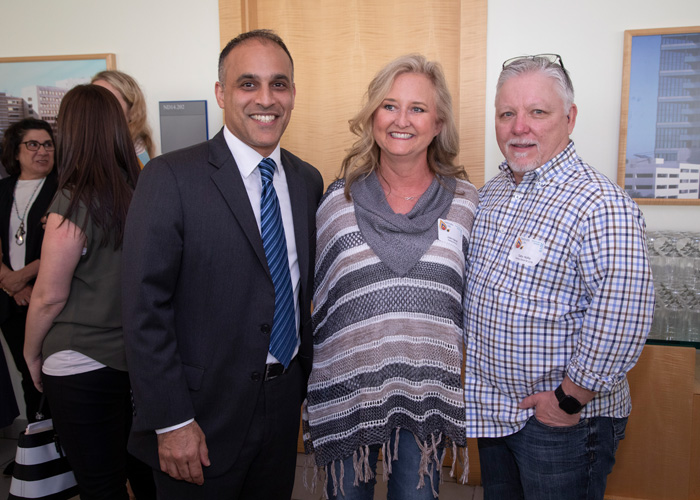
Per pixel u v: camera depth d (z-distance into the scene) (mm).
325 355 1612
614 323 1300
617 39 2289
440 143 1670
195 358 1372
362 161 1676
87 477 1657
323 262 1629
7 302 2404
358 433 1546
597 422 1444
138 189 1329
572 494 1454
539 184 1439
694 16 2217
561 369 1408
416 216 1566
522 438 1482
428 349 1522
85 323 1567
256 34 1429
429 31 2533
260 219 1437
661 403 2102
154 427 1283
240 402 1403
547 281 1386
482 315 1490
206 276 1355
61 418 1608
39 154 2453
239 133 1418
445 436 1572
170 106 2598
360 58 2607
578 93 2350
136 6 2631
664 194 2316
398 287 1520
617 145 2348
